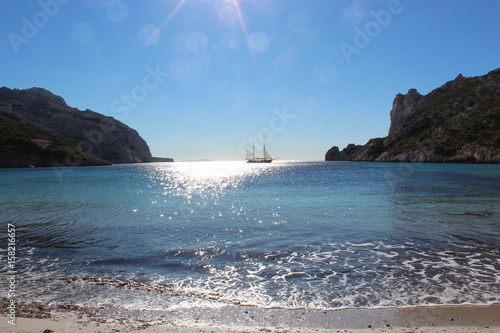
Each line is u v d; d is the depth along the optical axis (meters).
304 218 17.33
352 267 9.40
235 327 5.87
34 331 5.57
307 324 6.00
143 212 20.22
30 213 19.81
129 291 7.76
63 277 8.79
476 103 125.88
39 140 125.38
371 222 16.05
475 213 18.31
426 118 145.12
